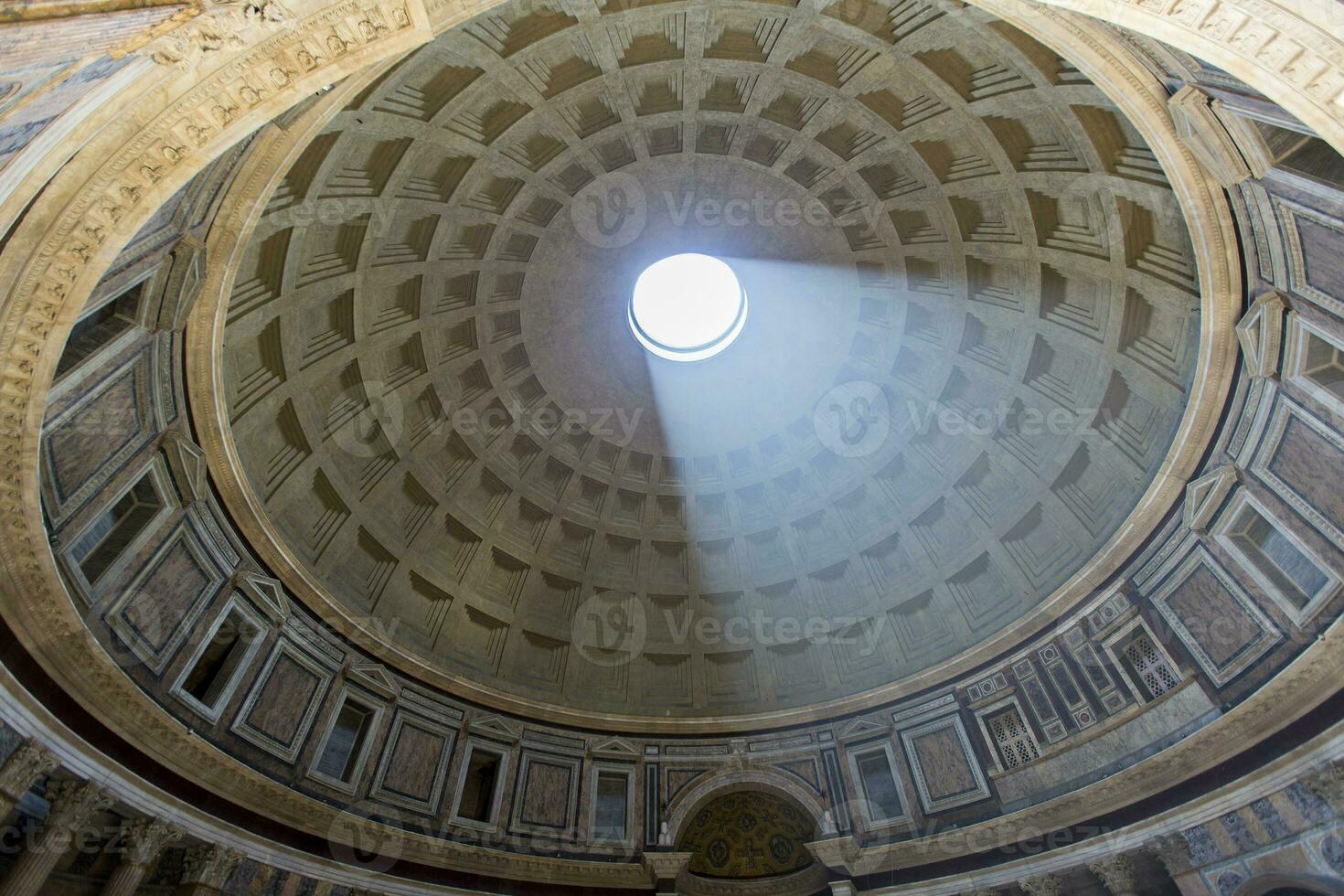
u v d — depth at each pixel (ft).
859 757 68.39
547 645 76.28
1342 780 39.22
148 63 21.98
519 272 70.44
